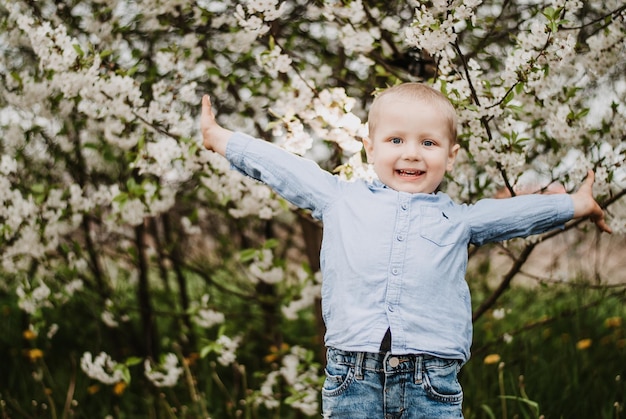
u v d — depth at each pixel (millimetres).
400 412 1925
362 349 1892
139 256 3850
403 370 1902
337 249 1995
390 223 1970
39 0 2969
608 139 2654
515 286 4883
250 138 2156
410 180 2014
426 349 1891
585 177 2438
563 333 3980
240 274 4797
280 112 2684
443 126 2010
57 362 4027
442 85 2203
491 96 2318
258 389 3723
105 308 3752
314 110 2561
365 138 2125
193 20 3029
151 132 2855
